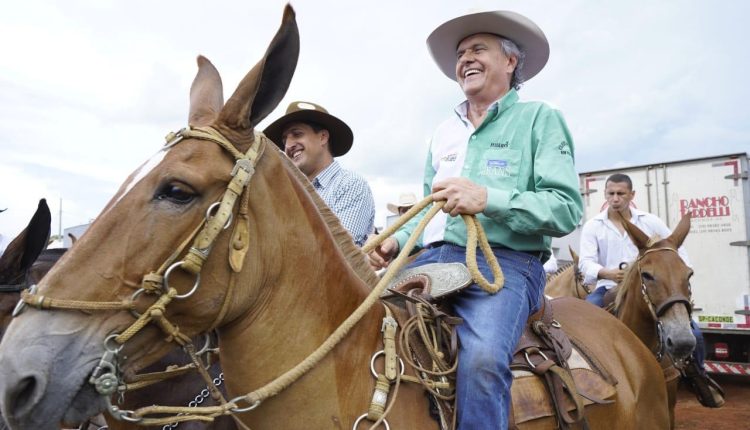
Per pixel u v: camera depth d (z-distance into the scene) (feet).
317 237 6.27
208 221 5.09
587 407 8.08
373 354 6.38
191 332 5.30
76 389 4.61
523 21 9.36
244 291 5.46
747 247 27.27
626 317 15.08
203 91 6.36
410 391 6.37
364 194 13.33
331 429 5.90
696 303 28.35
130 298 4.87
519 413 7.14
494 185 8.47
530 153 8.47
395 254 9.59
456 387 6.64
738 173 27.63
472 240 7.14
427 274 7.86
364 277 6.99
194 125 5.57
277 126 13.84
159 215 5.01
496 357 6.66
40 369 4.48
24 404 4.51
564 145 8.29
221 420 7.68
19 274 10.57
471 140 9.02
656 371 10.47
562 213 7.64
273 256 5.77
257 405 5.60
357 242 12.89
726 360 29.35
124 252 4.91
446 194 7.10
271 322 5.81
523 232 7.61
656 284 13.88
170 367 6.47
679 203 29.04
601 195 30.91
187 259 4.98
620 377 9.22
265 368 5.79
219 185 5.26
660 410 10.29
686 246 28.78
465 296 7.60
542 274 8.50
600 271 17.90
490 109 8.80
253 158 5.54
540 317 8.54
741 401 27.89
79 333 4.71
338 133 14.19
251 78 5.47
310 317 6.05
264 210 5.68
